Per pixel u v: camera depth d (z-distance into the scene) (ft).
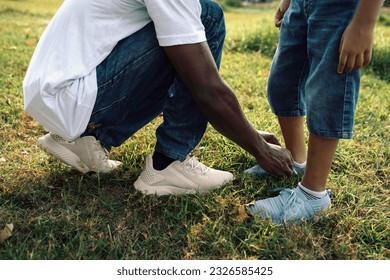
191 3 6.08
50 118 6.54
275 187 7.65
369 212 7.16
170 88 7.13
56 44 6.48
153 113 7.38
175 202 7.13
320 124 6.46
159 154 7.29
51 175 7.73
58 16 6.61
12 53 14.28
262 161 6.86
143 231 6.63
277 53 7.51
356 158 8.70
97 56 6.46
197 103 6.44
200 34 6.13
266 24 19.27
